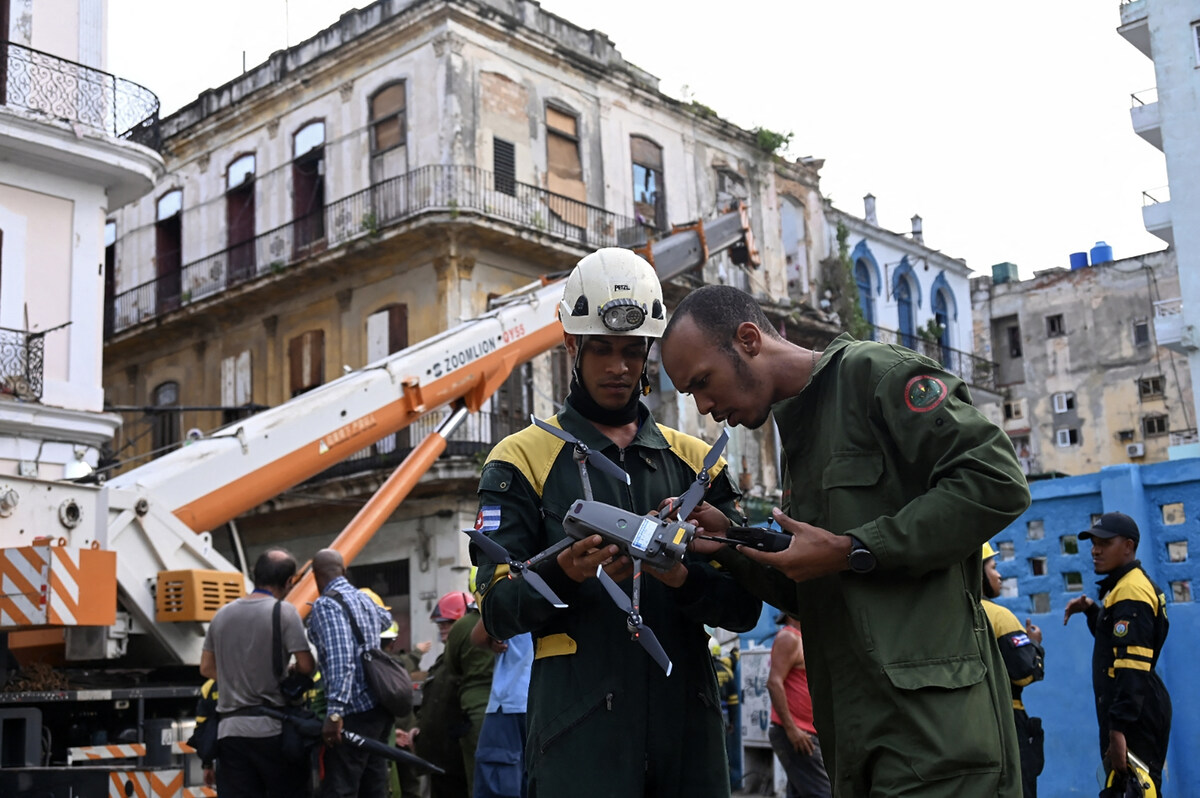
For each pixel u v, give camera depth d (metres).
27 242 15.85
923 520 2.61
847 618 2.81
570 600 3.07
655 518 2.80
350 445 10.98
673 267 16.52
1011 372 47.47
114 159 16.45
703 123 28.84
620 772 3.04
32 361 15.47
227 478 9.88
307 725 6.34
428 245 22.98
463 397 12.52
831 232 32.75
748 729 11.16
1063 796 9.31
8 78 15.74
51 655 8.92
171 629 8.80
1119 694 5.88
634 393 3.37
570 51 25.39
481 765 6.31
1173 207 24.47
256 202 26.25
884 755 2.68
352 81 24.73
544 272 24.48
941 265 37.81
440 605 8.55
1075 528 9.67
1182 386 43.62
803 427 2.98
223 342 26.86
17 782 7.08
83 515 8.47
